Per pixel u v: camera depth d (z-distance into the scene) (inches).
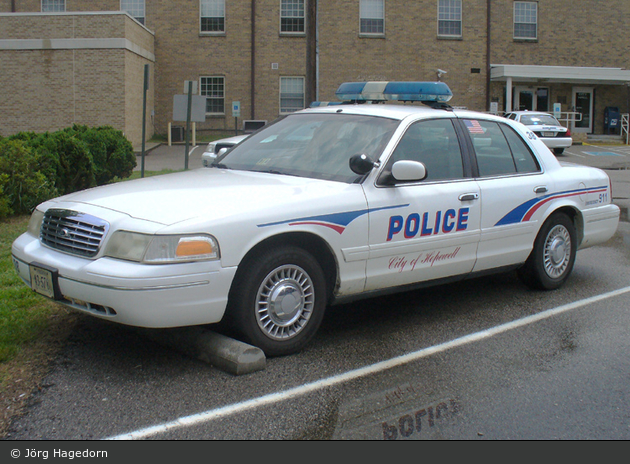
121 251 142.0
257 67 1106.1
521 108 1199.6
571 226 234.8
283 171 186.1
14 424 126.1
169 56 1093.1
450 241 191.0
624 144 1181.1
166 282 139.2
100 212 150.3
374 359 164.6
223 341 155.3
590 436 126.2
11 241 282.5
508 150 216.5
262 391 143.3
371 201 171.6
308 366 158.7
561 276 234.4
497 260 208.8
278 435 124.0
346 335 183.0
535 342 179.5
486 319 199.9
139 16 1083.3
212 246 143.9
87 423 127.0
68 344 168.1
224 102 1109.7
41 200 349.7
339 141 189.8
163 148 978.1
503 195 205.3
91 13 880.3
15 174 339.6
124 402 136.3
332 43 1113.4
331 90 1122.7
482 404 139.6
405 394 143.9
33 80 895.7
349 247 168.4
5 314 185.6
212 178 178.4
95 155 450.9
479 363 163.3
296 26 1106.1
